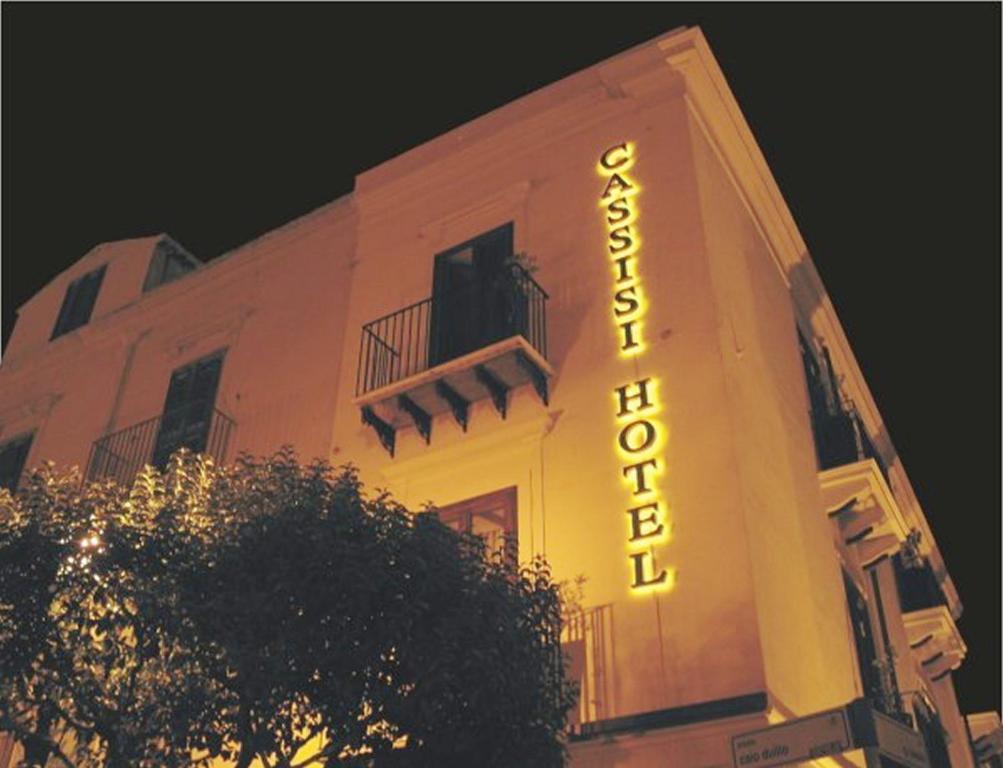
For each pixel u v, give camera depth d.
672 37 14.38
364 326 14.39
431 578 8.74
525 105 15.84
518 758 8.50
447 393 13.07
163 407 17.47
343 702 8.45
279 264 17.91
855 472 14.77
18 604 8.90
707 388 11.65
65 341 20.25
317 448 14.70
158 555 9.15
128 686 9.05
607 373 12.46
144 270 20.66
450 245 15.18
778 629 10.68
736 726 9.54
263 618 8.32
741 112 15.07
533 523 11.89
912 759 7.53
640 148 14.05
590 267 13.45
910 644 19.45
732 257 13.81
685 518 10.98
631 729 9.95
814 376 17.31
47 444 18.77
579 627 10.92
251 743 8.47
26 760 8.86
